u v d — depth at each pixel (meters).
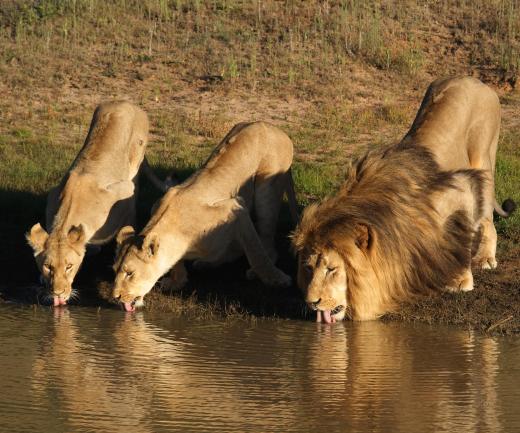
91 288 13.84
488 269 13.94
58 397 9.24
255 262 13.61
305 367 10.20
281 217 16.28
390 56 24.89
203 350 10.90
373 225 11.71
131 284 12.58
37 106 22.41
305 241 11.77
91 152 14.91
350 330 11.75
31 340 11.30
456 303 12.58
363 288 11.73
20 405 9.01
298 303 13.05
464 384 9.59
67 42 25.78
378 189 12.01
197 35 26.25
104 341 11.28
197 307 12.90
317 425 8.47
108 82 23.75
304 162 18.97
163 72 24.20
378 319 12.23
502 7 27.23
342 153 19.64
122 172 15.27
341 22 26.58
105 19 27.03
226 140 14.30
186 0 27.98
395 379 9.81
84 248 13.14
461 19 26.89
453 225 12.80
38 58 24.89
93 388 9.54
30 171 18.31
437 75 24.38
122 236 12.83
